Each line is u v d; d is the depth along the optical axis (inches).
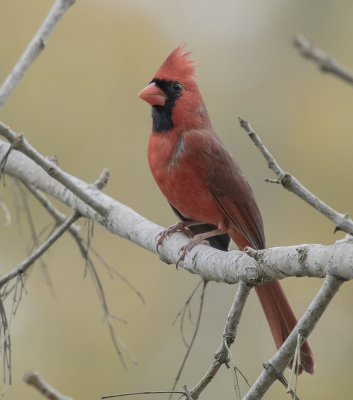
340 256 166.4
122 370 408.8
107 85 477.7
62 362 409.1
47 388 211.3
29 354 406.3
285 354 182.2
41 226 429.7
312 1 507.5
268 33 513.7
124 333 422.6
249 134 172.1
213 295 426.3
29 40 478.9
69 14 485.7
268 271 186.4
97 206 243.4
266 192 470.6
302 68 500.4
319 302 173.6
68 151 461.7
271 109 498.0
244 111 498.9
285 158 479.8
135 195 464.8
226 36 514.3
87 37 485.7
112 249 440.8
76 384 402.9
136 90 480.7
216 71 508.1
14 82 273.0
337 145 471.5
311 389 390.9
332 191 458.0
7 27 480.1
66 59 478.6
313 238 446.6
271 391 370.6
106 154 467.8
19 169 271.3
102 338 419.5
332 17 505.0
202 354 412.2
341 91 485.7
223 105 500.4
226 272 203.6
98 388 402.9
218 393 394.3
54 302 424.2
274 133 490.3
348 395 392.2
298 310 419.2
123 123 475.2
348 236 171.0
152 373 407.2
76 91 475.8
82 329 421.7
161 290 437.7
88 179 461.7
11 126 460.4
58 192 262.4
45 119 466.0
